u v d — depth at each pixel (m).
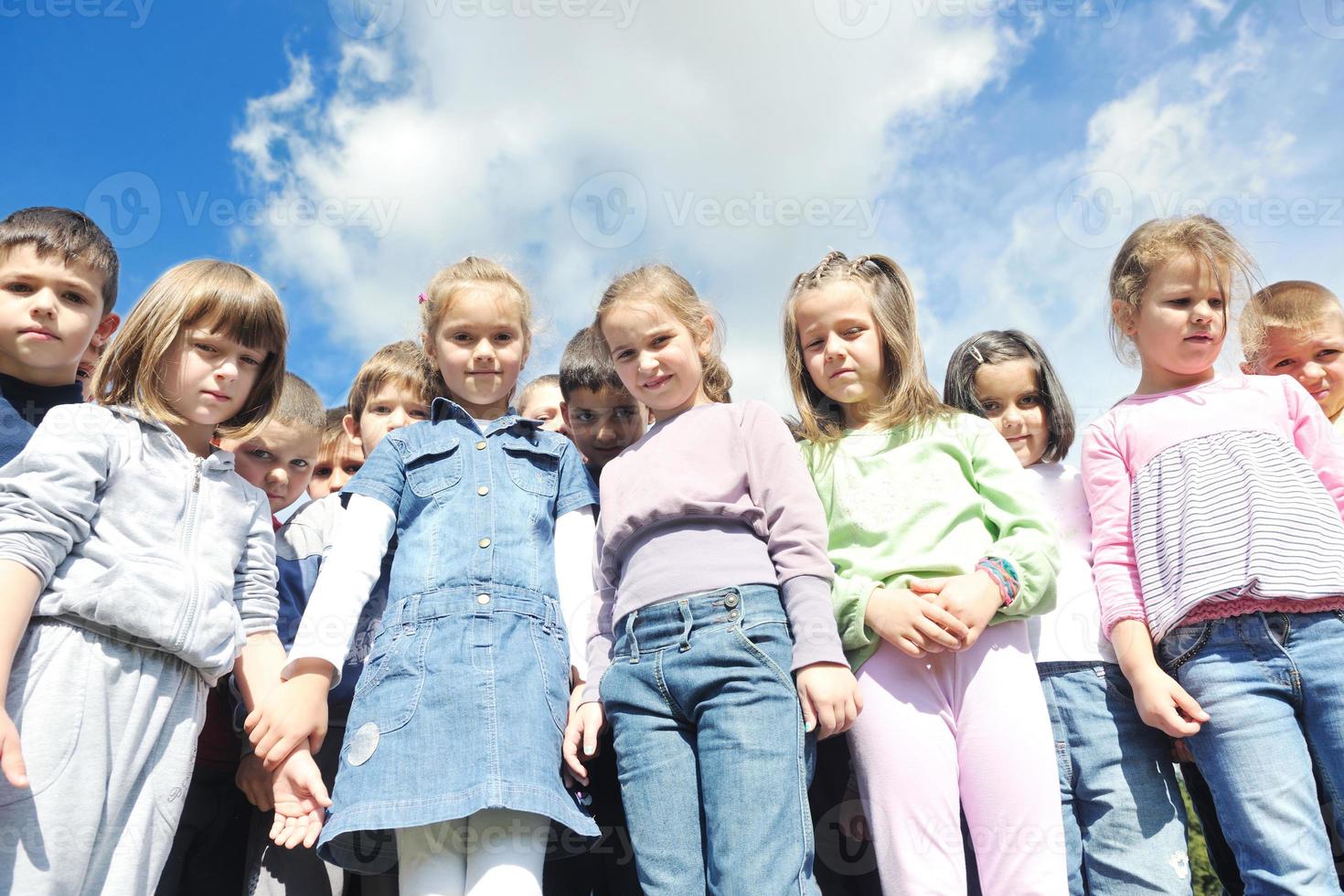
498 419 2.47
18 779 1.60
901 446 2.53
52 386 2.53
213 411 2.17
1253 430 2.48
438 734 1.92
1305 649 2.17
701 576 2.11
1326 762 2.13
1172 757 2.53
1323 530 2.27
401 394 3.32
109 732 1.80
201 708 2.03
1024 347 3.07
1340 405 2.96
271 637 2.27
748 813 1.86
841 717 1.98
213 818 2.46
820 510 2.24
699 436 2.39
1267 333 3.02
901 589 2.27
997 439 2.54
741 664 2.00
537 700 2.03
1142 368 2.81
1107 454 2.65
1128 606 2.40
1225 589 2.21
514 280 2.63
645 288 2.52
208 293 2.16
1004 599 2.17
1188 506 2.39
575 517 2.41
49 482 1.86
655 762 2.01
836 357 2.56
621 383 2.94
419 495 2.31
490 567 2.15
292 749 1.95
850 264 2.72
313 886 2.31
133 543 1.96
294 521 2.91
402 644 2.04
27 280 2.44
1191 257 2.63
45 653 1.79
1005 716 2.16
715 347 2.75
